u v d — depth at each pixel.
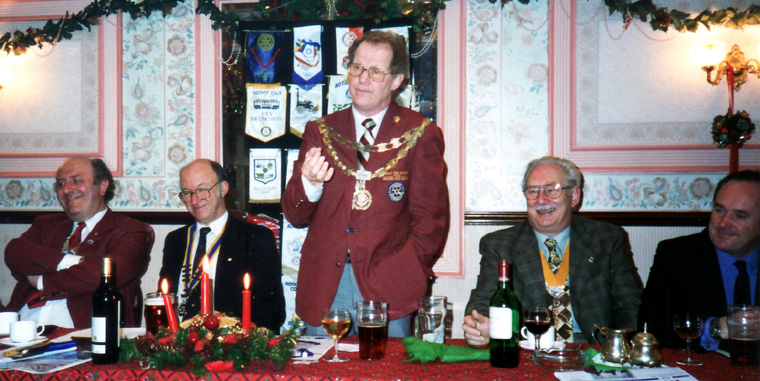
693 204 3.35
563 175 2.38
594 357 1.60
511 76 3.46
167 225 3.64
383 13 3.50
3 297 3.77
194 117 3.69
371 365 1.52
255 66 3.59
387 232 2.18
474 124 3.48
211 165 2.87
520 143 3.45
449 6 3.48
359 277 2.15
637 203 3.38
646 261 3.34
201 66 3.68
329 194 2.21
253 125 3.60
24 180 3.84
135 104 3.73
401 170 2.22
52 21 3.77
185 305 2.70
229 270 2.69
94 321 1.53
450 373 1.45
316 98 3.56
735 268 2.21
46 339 1.75
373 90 2.20
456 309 3.46
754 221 2.11
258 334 1.50
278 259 2.77
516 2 3.45
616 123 3.39
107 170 3.23
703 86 3.34
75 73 3.79
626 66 3.39
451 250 3.46
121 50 3.73
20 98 3.85
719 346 1.84
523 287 2.39
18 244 2.98
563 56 3.42
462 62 3.47
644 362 1.51
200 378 1.44
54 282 2.84
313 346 1.74
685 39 3.35
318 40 3.55
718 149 3.31
